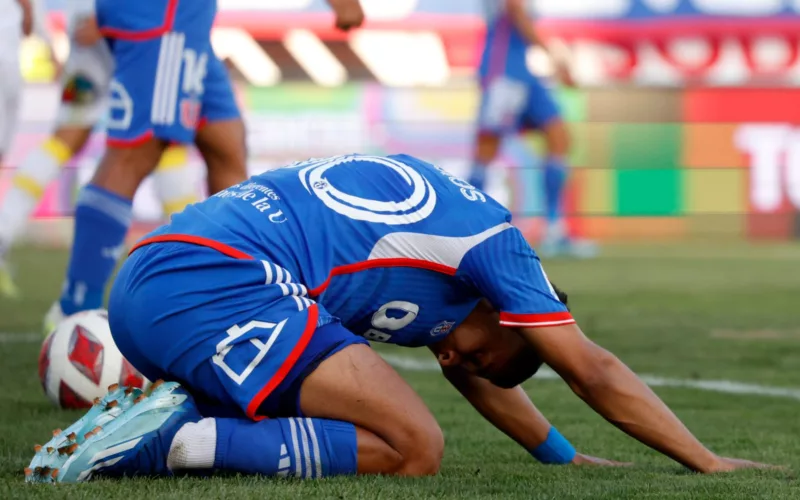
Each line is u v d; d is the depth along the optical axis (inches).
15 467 364.8
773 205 2340.1
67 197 2004.2
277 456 332.5
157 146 608.7
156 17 593.3
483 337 379.9
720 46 2301.9
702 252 1980.8
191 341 339.3
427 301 366.0
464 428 495.2
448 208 361.1
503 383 393.7
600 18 2282.2
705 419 527.5
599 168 2293.3
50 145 844.6
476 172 1705.2
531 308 350.0
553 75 2258.9
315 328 339.9
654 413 355.3
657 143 2304.4
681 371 706.2
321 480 330.3
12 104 853.8
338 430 339.3
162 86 597.3
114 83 605.9
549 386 643.5
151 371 359.3
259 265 342.0
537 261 363.6
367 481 330.3
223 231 350.3
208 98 636.1
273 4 2197.3
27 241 2003.0
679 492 327.3
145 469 329.7
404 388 345.1
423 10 2236.7
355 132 2196.1
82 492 306.8
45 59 1927.9
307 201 361.4
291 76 2213.3
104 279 632.4
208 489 312.2
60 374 494.6
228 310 338.6
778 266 1679.4
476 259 355.9
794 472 367.2
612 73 2293.3
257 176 380.8
